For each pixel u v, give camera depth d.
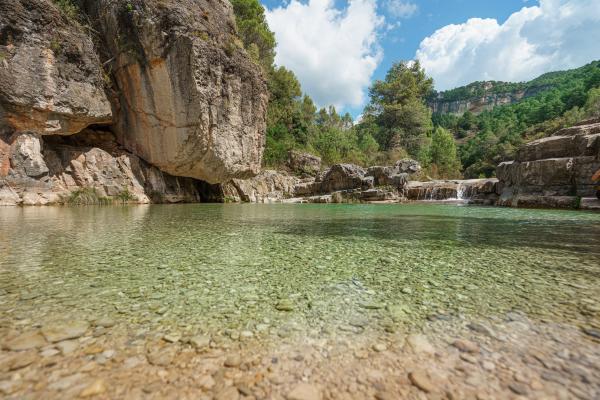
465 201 21.69
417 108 44.44
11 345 1.86
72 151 14.80
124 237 5.80
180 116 15.62
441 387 1.55
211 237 5.98
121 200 15.88
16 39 11.50
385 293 2.89
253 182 26.83
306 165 33.97
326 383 1.58
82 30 13.87
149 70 15.07
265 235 6.31
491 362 1.76
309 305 2.59
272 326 2.20
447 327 2.19
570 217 10.54
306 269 3.72
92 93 13.89
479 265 3.95
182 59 14.75
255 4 30.31
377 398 1.47
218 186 23.12
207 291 2.91
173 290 2.92
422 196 24.38
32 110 12.26
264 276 3.41
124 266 3.74
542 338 2.03
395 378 1.62
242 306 2.56
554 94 77.62
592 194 14.35
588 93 54.66
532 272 3.62
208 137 16.34
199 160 17.12
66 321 2.22
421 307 2.55
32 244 4.98
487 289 3.01
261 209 14.80
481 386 1.55
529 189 16.94
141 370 1.65
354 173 26.77
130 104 16.33
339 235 6.40
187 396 1.46
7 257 4.10
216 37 16.22
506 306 2.58
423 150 44.72
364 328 2.18
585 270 3.72
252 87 18.61
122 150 17.09
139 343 1.93
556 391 1.51
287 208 15.88
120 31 14.65
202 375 1.62
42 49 12.08
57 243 5.10
